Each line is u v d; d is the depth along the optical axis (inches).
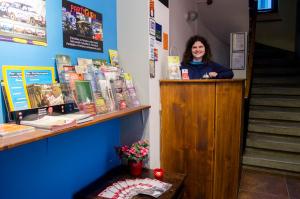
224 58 202.1
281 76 176.6
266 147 131.6
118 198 58.7
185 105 82.5
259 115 145.6
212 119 79.9
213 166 81.1
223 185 80.6
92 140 67.9
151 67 77.4
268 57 208.7
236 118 77.2
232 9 150.1
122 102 67.5
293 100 145.8
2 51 43.4
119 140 81.4
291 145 126.3
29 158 49.6
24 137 35.8
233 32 173.3
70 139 60.0
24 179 48.8
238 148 77.7
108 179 69.4
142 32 75.2
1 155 44.3
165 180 69.3
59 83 52.6
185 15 134.6
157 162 84.7
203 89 80.0
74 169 61.7
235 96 76.7
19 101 44.6
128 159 72.3
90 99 56.4
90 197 59.5
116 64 76.9
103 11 70.7
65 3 56.6
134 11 75.4
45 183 53.6
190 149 83.3
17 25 45.8
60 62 54.4
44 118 45.3
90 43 65.3
